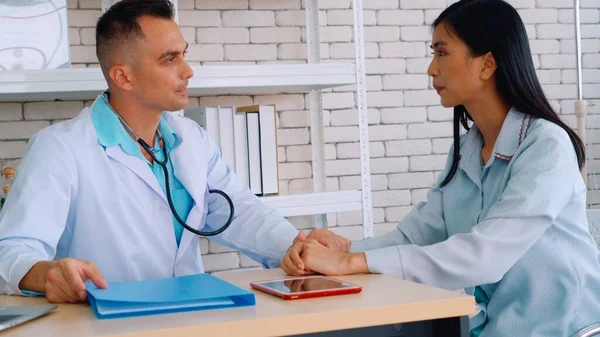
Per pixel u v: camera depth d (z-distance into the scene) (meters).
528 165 1.71
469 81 1.85
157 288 1.35
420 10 3.51
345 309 1.22
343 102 3.41
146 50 1.87
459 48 1.85
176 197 1.95
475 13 1.83
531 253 1.75
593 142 3.70
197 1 3.22
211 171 2.08
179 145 1.97
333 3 3.39
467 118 1.99
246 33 3.28
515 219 1.64
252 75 2.70
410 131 3.50
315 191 3.32
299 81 2.76
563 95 3.66
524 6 3.61
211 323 1.14
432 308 1.27
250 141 2.95
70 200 1.79
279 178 3.31
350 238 3.44
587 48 3.69
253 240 1.97
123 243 1.85
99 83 2.57
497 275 1.63
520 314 1.76
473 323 1.84
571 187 1.71
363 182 2.93
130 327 1.13
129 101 1.90
